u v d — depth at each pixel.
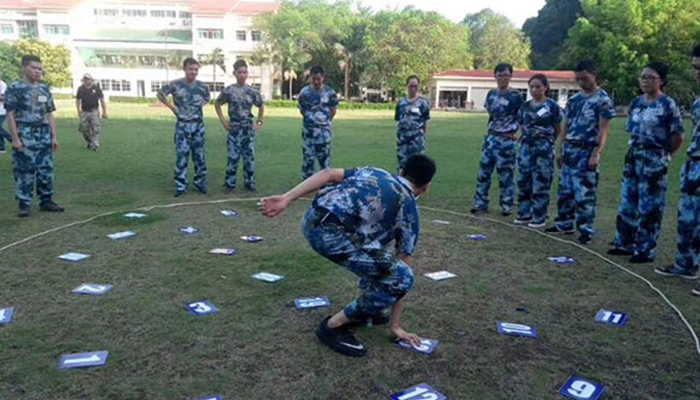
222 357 3.05
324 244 2.96
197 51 56.50
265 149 13.10
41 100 6.12
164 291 3.99
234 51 56.91
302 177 8.84
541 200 6.19
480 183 6.89
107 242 5.18
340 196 2.96
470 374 2.94
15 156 6.05
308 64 56.28
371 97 58.78
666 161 4.76
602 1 39.53
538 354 3.18
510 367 3.02
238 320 3.53
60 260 4.62
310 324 3.49
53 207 6.43
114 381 2.78
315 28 55.62
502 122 6.65
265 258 4.80
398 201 2.95
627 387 2.85
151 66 56.62
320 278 4.31
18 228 5.63
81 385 2.74
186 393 2.69
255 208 6.84
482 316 3.69
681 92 35.34
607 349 3.26
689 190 4.41
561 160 5.79
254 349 3.15
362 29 56.12
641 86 4.80
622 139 17.94
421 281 4.34
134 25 58.59
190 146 7.54
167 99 7.31
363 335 3.37
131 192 7.70
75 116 22.34
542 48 66.44
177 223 5.98
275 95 56.69
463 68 53.56
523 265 4.81
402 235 3.03
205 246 5.14
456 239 5.61
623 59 36.94
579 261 4.95
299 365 2.98
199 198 7.40
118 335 3.28
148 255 4.82
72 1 56.69
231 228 5.82
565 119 5.69
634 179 4.99
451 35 49.47
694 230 4.44
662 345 3.32
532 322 3.62
